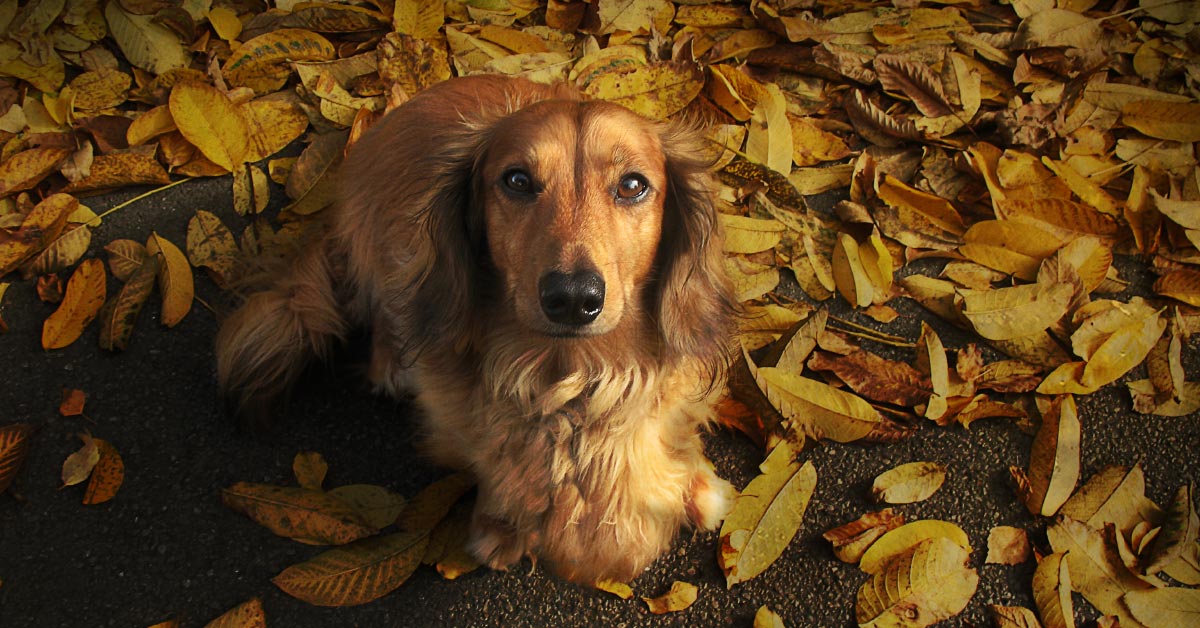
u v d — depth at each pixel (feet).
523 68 3.00
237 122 2.80
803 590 2.31
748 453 2.53
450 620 2.24
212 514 2.33
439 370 2.23
